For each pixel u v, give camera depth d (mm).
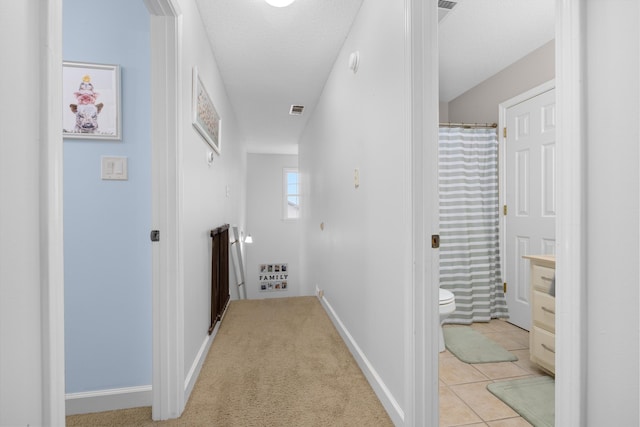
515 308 2928
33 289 616
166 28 1481
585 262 656
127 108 1606
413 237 1315
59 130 661
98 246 1598
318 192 3773
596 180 636
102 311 1603
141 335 1626
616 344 604
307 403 1634
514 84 2922
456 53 2760
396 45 1475
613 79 603
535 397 1735
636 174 569
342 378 1887
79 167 1578
